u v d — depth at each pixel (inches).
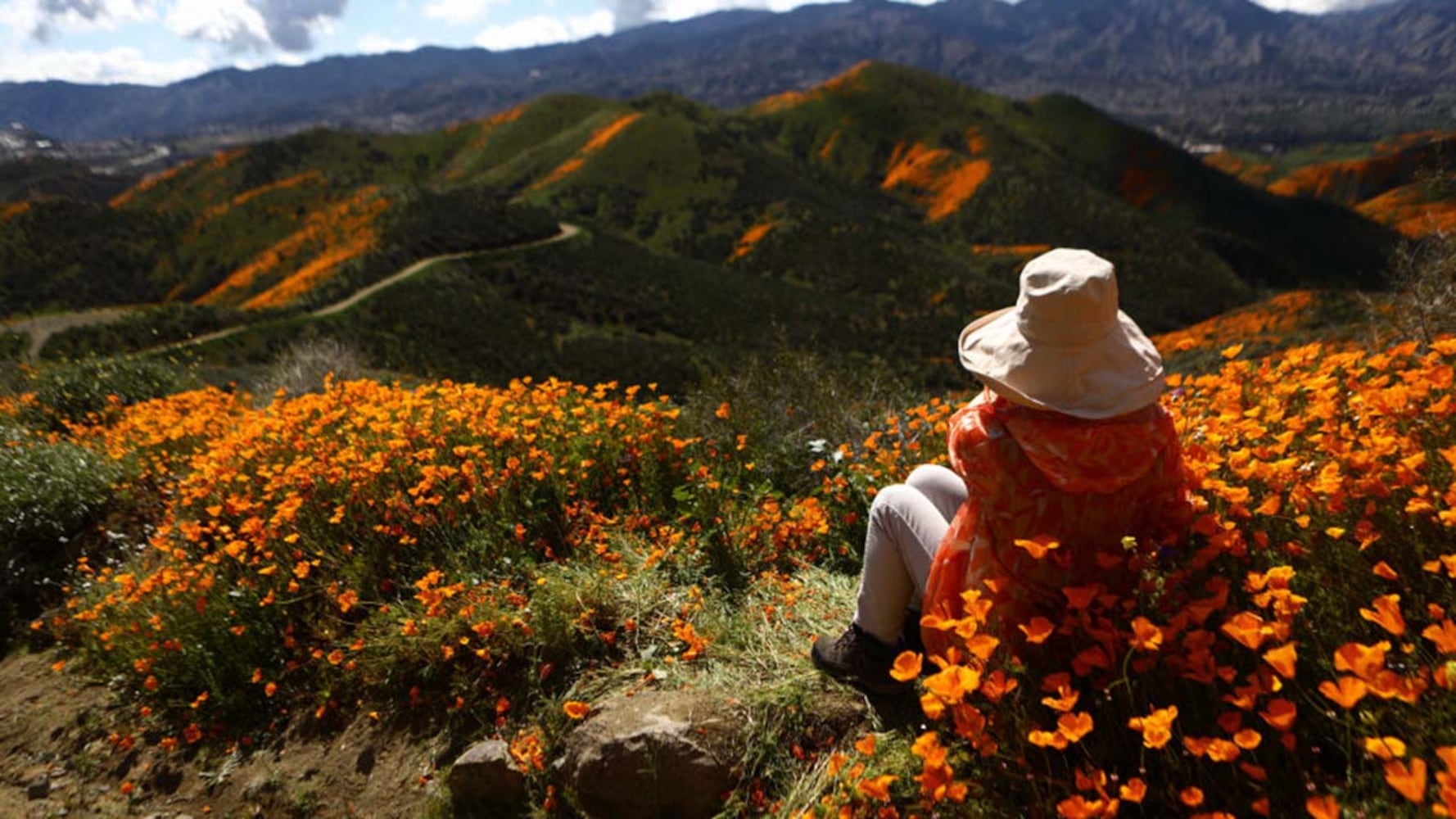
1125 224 6963.6
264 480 171.2
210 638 140.6
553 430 164.1
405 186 6550.2
